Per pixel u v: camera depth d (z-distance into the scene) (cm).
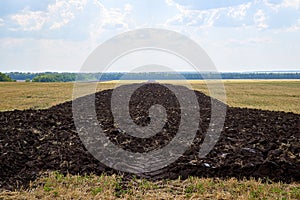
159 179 798
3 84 5216
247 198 675
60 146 1057
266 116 1734
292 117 1709
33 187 746
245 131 1290
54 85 4934
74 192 705
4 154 927
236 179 779
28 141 1088
